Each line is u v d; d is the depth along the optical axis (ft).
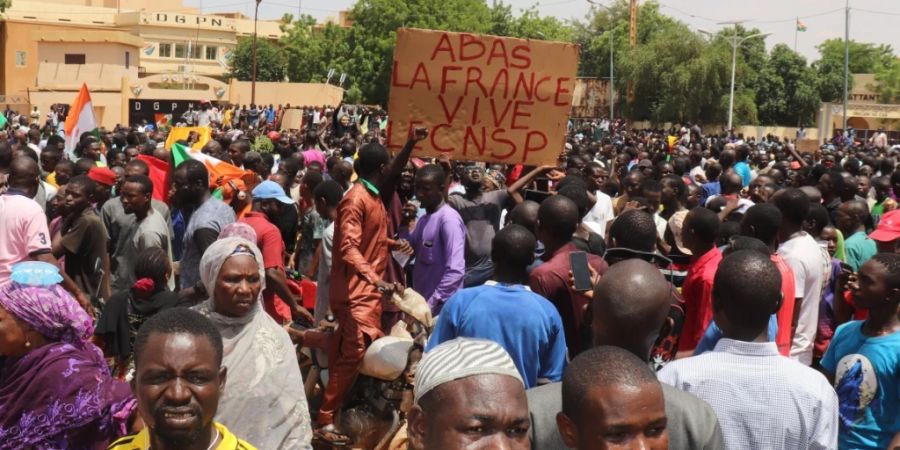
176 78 203.72
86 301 22.43
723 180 35.76
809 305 20.66
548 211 18.07
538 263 20.07
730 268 12.44
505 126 26.96
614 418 8.97
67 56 205.57
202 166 23.82
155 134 77.56
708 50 216.95
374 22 236.22
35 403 12.73
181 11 310.04
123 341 18.29
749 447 11.88
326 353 22.48
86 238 23.76
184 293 18.66
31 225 21.30
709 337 14.78
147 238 23.39
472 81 26.76
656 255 17.10
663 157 69.10
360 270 20.12
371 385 20.80
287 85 217.56
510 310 14.88
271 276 22.63
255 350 13.99
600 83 239.91
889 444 15.10
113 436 13.01
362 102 235.61
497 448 8.05
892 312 15.56
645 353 12.26
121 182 31.53
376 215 21.04
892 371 15.30
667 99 219.00
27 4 268.82
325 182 26.68
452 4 240.32
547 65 26.84
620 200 36.01
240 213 30.76
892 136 242.17
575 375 9.32
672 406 11.10
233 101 208.74
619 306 12.05
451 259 23.15
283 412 13.99
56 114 115.75
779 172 47.29
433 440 8.24
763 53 248.32
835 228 28.30
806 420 11.86
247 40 265.54
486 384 8.14
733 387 12.01
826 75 253.03
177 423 9.97
